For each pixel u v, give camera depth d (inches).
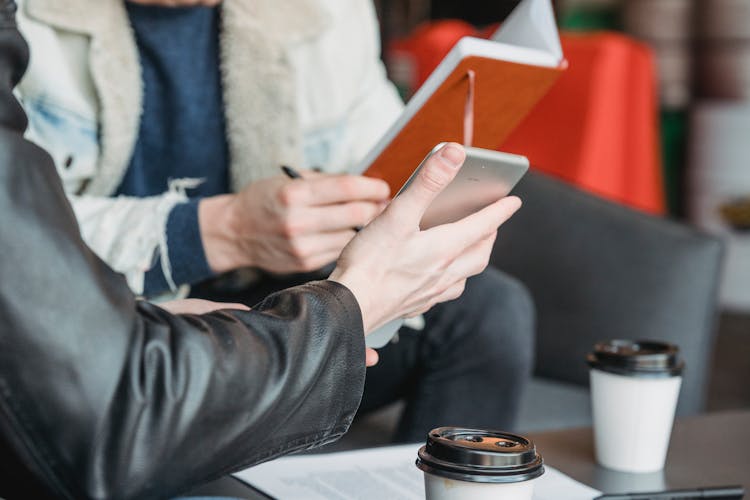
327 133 61.5
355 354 29.6
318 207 45.8
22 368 24.4
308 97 60.9
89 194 55.0
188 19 54.1
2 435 24.8
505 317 56.5
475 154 33.7
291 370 27.7
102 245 49.3
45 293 24.6
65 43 53.3
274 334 28.0
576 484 36.9
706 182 152.4
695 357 69.4
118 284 26.5
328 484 35.8
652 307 69.6
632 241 70.9
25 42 27.4
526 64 39.2
